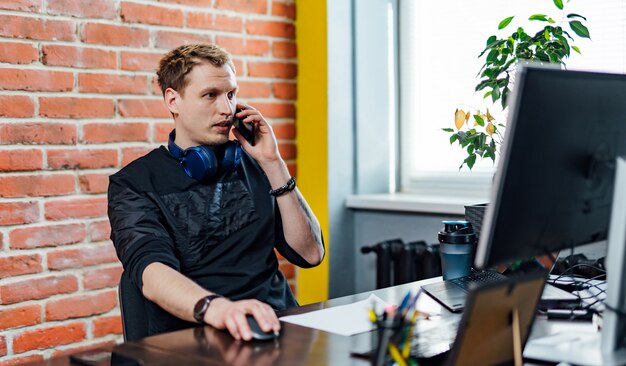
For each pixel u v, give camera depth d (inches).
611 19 116.3
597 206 60.9
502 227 53.5
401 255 126.2
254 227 86.5
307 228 88.7
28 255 107.7
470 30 134.2
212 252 84.4
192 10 124.1
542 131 53.7
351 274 141.6
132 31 117.1
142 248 74.7
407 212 133.8
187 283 68.3
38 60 107.9
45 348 109.7
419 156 143.6
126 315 74.5
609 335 54.0
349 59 138.2
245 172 88.7
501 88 105.9
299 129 139.6
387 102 144.3
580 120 56.4
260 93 134.0
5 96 105.2
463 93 135.9
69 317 111.7
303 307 69.6
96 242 114.3
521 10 126.5
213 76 84.0
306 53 137.5
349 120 139.1
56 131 109.9
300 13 137.7
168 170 84.5
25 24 106.4
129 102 117.2
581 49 119.4
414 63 143.1
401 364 47.7
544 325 62.7
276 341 58.9
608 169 60.4
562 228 58.4
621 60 115.7
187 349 57.2
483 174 134.3
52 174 109.7
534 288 50.2
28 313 107.9
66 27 110.3
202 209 84.1
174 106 86.3
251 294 83.7
